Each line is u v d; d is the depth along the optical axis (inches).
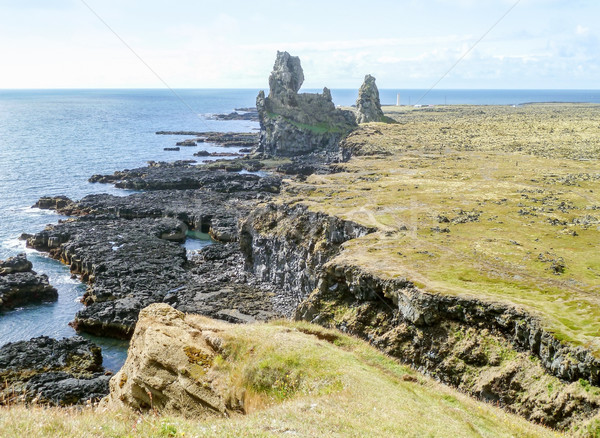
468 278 2635.3
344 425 903.7
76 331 3257.9
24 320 3400.6
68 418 799.1
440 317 2412.6
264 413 965.8
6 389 2204.7
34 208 6127.0
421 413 1082.1
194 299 3698.3
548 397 1892.2
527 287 2495.1
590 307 2222.0
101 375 2620.6
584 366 1819.6
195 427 807.1
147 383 1196.5
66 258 4495.6
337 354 1321.4
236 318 3408.0
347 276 2903.5
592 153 7239.2
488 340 2237.9
